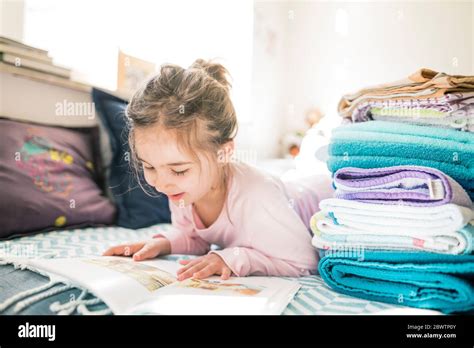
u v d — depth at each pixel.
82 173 0.98
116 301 0.48
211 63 0.81
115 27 1.11
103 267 0.59
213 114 0.71
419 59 1.29
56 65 1.02
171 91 0.70
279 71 1.49
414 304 0.53
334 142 0.64
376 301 0.56
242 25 1.25
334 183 0.63
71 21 1.07
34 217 0.84
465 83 0.59
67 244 0.79
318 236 0.63
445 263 0.51
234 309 0.48
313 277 0.69
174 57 1.14
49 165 0.91
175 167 0.71
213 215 0.77
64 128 1.02
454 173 0.57
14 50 0.93
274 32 1.44
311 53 1.52
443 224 0.51
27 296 0.50
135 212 0.99
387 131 0.63
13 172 0.84
